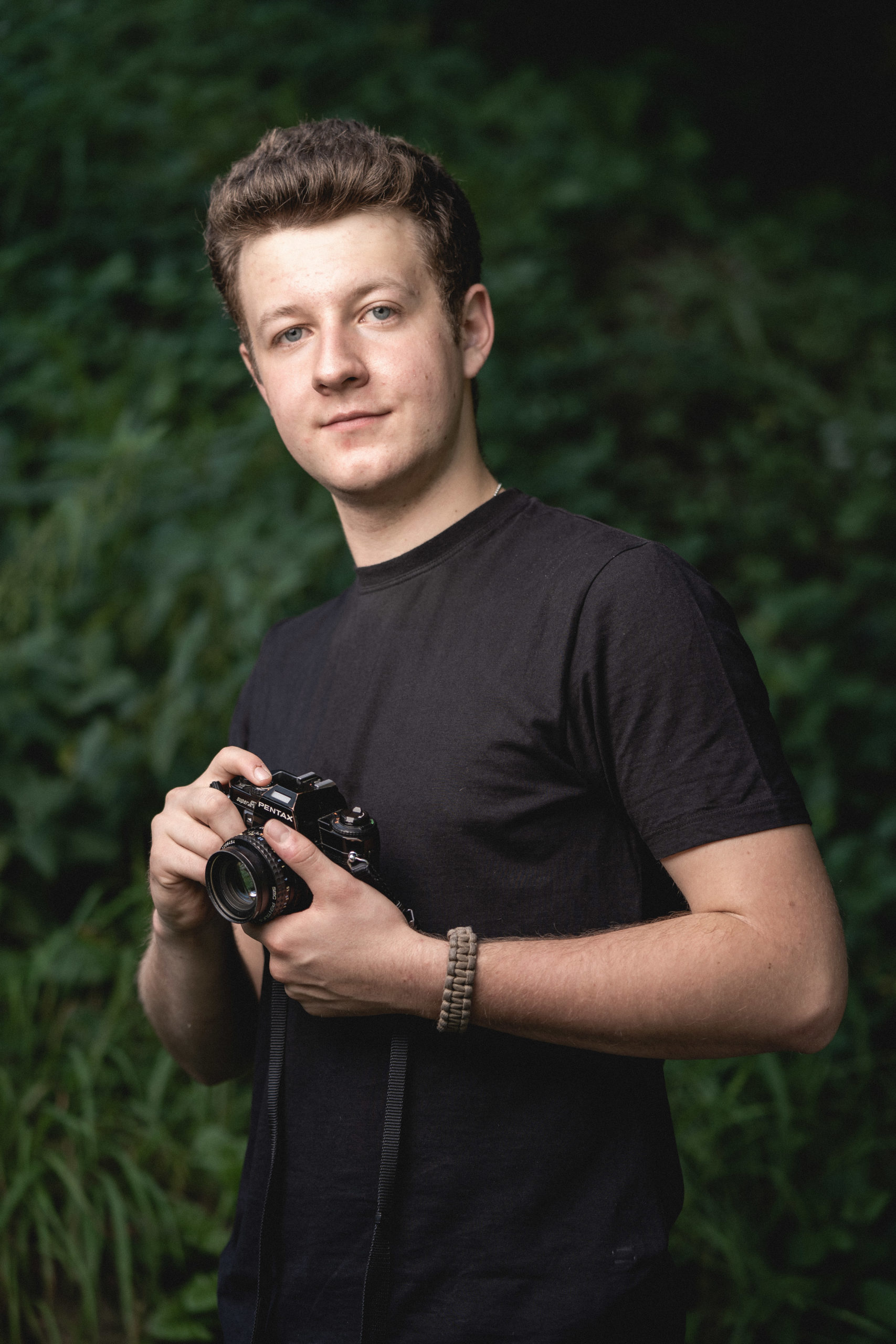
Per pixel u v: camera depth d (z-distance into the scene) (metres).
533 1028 1.07
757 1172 2.37
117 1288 2.08
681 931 1.04
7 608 2.83
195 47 5.10
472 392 1.32
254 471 3.33
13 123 4.14
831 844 3.26
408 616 1.23
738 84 6.97
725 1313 2.17
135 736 2.74
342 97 5.32
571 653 1.12
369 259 1.19
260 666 1.47
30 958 2.50
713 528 4.52
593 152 5.92
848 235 6.35
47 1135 2.22
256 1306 1.20
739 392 5.00
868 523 4.67
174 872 1.22
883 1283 2.20
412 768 1.17
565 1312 1.09
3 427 3.33
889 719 3.74
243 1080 2.39
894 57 6.94
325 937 1.08
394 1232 1.13
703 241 5.82
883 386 5.34
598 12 6.91
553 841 1.14
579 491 4.23
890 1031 2.82
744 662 1.12
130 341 3.83
